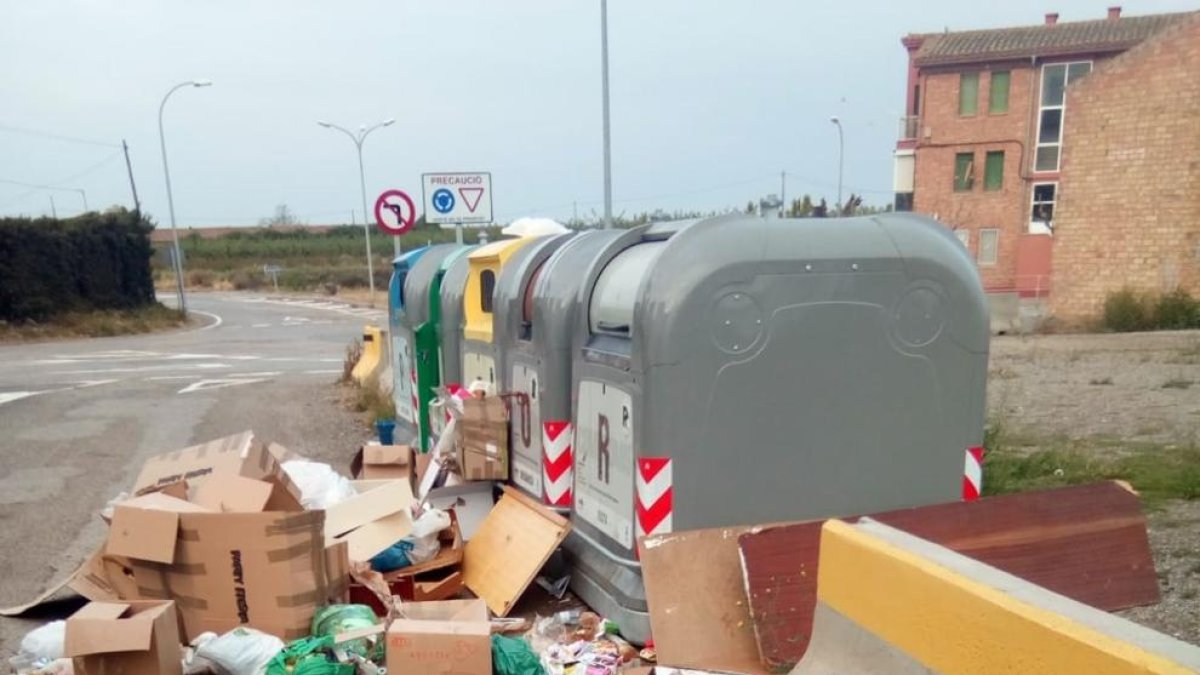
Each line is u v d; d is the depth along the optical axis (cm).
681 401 390
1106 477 641
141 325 2777
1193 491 609
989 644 206
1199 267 2112
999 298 2342
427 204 1080
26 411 1091
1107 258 2233
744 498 402
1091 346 1642
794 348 399
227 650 354
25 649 389
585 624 436
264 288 5334
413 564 485
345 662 342
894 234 414
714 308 388
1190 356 1428
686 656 358
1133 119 2161
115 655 340
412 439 791
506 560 476
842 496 414
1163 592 432
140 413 1069
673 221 459
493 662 345
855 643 255
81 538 580
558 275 507
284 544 392
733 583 374
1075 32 2798
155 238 7294
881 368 411
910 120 3034
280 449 574
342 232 7444
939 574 224
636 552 419
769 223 404
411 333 789
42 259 2656
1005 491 594
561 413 495
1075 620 190
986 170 2842
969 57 2784
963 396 425
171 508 406
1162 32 2105
